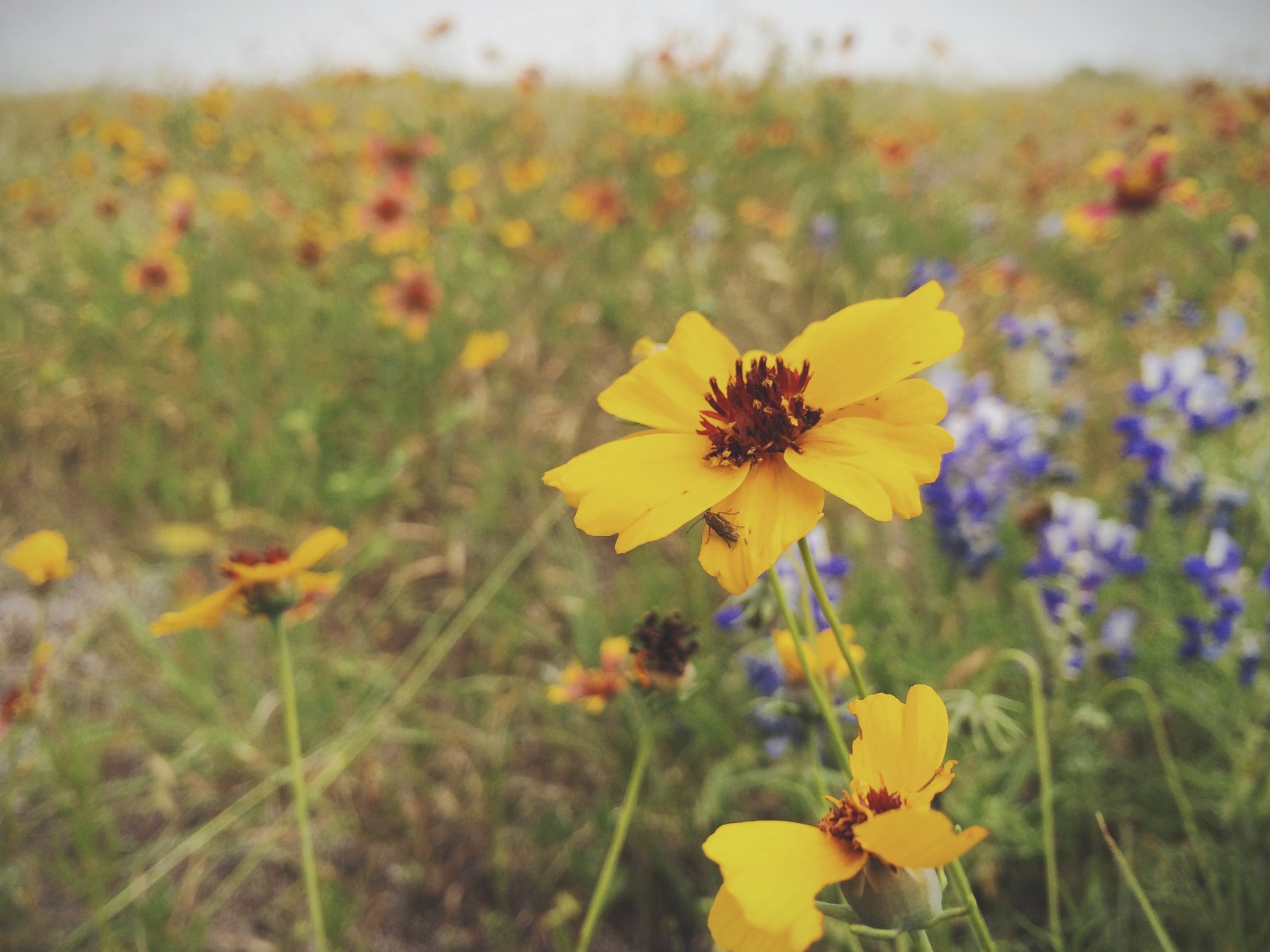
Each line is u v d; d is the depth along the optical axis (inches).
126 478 15.0
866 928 4.1
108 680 12.4
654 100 31.4
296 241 20.7
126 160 26.3
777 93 30.2
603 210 21.7
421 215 22.8
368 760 11.3
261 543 14.4
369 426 16.8
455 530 14.5
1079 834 9.0
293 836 10.5
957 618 11.1
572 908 8.9
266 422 16.7
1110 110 35.8
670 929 9.5
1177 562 11.0
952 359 13.8
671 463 4.9
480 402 16.1
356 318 19.7
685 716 9.9
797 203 25.2
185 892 9.9
